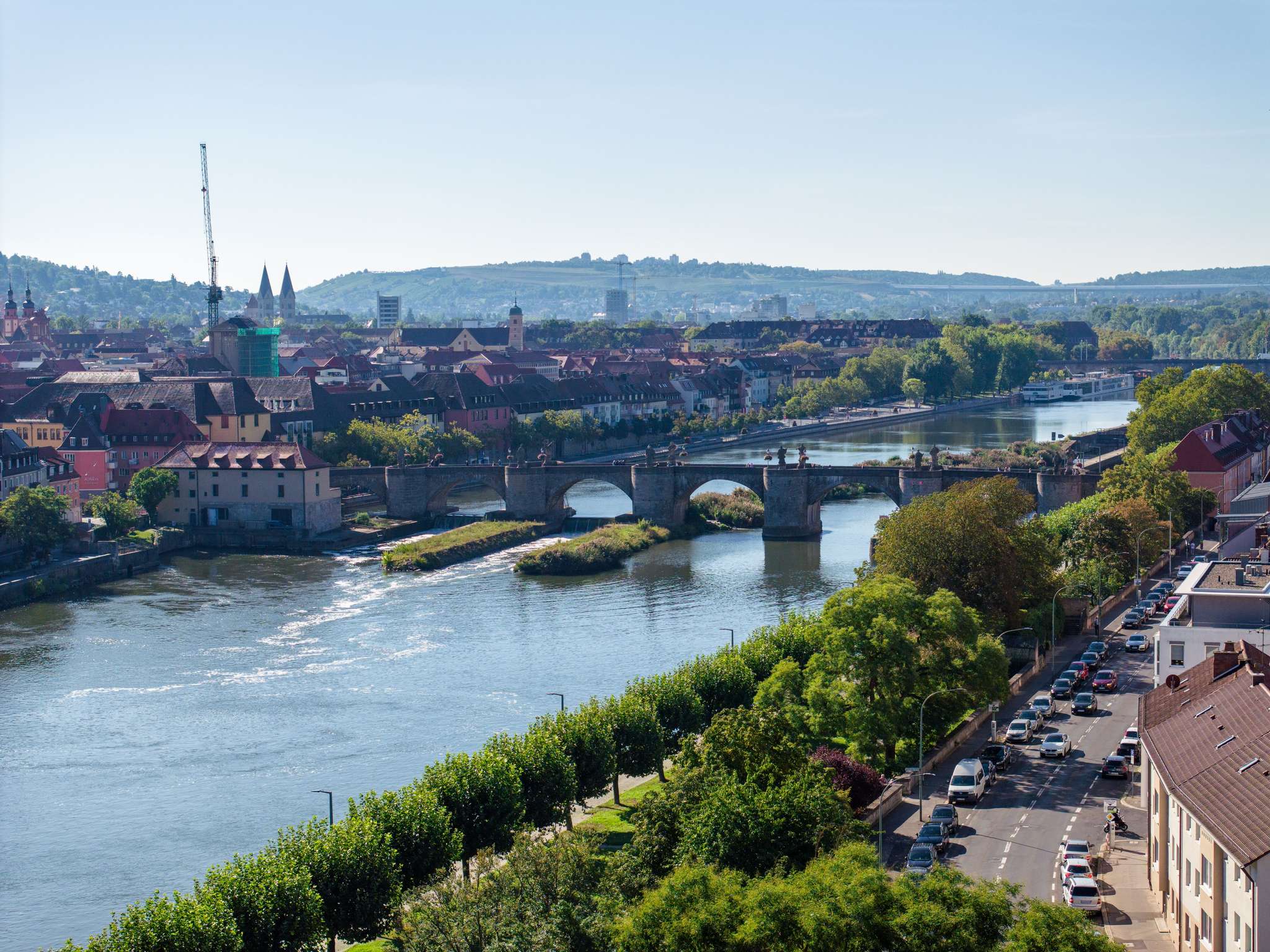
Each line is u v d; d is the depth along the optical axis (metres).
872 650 156.62
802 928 95.94
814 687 156.12
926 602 166.62
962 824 139.50
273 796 167.38
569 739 152.50
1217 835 100.62
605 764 154.25
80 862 151.00
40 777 174.75
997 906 94.94
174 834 157.62
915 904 95.31
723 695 176.25
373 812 132.75
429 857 130.38
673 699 169.00
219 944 112.00
